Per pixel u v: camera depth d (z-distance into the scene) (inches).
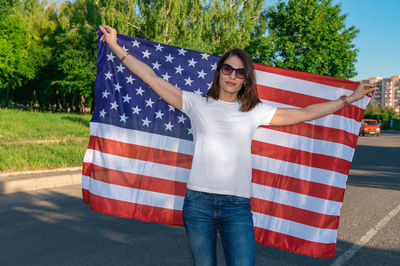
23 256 150.0
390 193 297.7
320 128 123.3
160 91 93.0
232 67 86.0
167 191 125.3
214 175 83.4
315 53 834.2
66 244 165.2
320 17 888.3
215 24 1213.7
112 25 1087.0
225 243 84.5
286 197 124.1
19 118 885.2
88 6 1470.2
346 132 122.3
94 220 203.8
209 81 130.0
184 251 159.8
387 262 151.9
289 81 128.6
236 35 1187.9
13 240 169.0
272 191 125.0
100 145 125.1
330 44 850.8
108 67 125.2
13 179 280.1
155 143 125.1
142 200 124.6
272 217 124.7
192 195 85.0
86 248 160.7
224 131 84.5
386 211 237.1
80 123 837.8
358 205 253.9
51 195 262.4
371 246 171.3
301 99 128.0
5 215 210.1
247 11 1226.0
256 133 125.1
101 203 125.0
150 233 183.8
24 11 1691.7
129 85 124.8
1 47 1337.4
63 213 216.5
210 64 129.8
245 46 1121.4
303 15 859.4
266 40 874.1
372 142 1015.0
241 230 82.7
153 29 1122.0
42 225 192.5
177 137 125.0
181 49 129.3
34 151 414.0
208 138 84.6
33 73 1683.1
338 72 866.1
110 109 125.0
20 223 195.3
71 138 564.1
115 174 125.0
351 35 956.0
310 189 123.3
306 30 838.5
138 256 152.9
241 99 88.4
